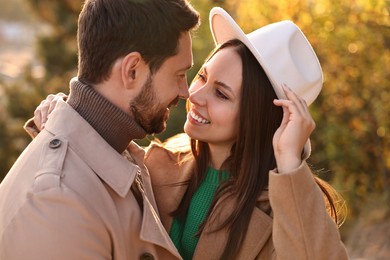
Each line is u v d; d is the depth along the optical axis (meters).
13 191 2.14
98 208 2.10
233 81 2.52
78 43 2.25
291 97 2.38
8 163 12.10
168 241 2.28
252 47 2.46
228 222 2.50
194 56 7.16
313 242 2.25
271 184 2.29
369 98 5.89
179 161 2.75
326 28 5.77
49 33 14.53
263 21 6.25
